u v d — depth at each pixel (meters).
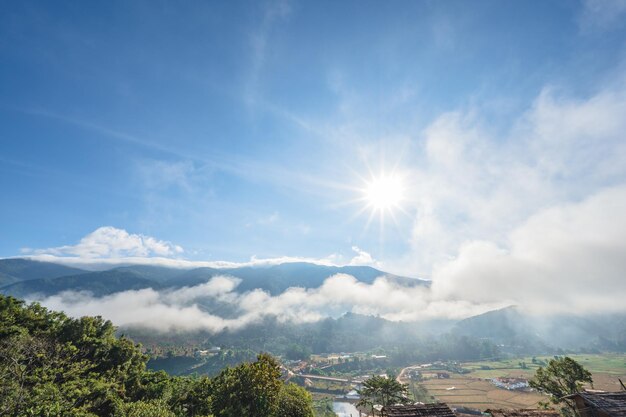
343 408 118.88
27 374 35.56
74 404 34.97
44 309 56.31
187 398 45.88
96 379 44.72
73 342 52.47
